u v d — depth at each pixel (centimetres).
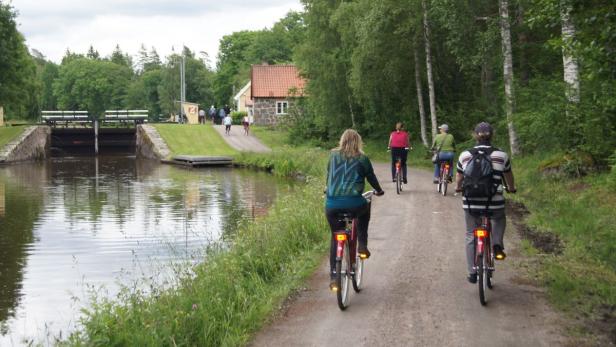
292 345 629
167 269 1237
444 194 1816
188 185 3122
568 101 1670
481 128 763
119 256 1485
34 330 960
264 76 6631
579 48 978
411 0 3020
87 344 638
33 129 5328
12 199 2653
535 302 747
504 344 613
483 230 741
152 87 12175
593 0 912
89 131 5731
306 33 4247
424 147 3400
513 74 2503
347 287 754
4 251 1569
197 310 721
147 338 641
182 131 5619
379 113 4072
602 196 1353
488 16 2502
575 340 620
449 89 3700
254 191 2814
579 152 1642
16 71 5666
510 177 757
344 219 748
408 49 3344
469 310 722
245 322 702
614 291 770
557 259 955
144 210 2278
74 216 2156
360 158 753
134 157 5556
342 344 627
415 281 858
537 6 1068
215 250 1177
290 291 828
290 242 1132
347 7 3616
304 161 3609
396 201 1698
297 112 5078
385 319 699
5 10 5525
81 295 1145
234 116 7044
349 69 3875
